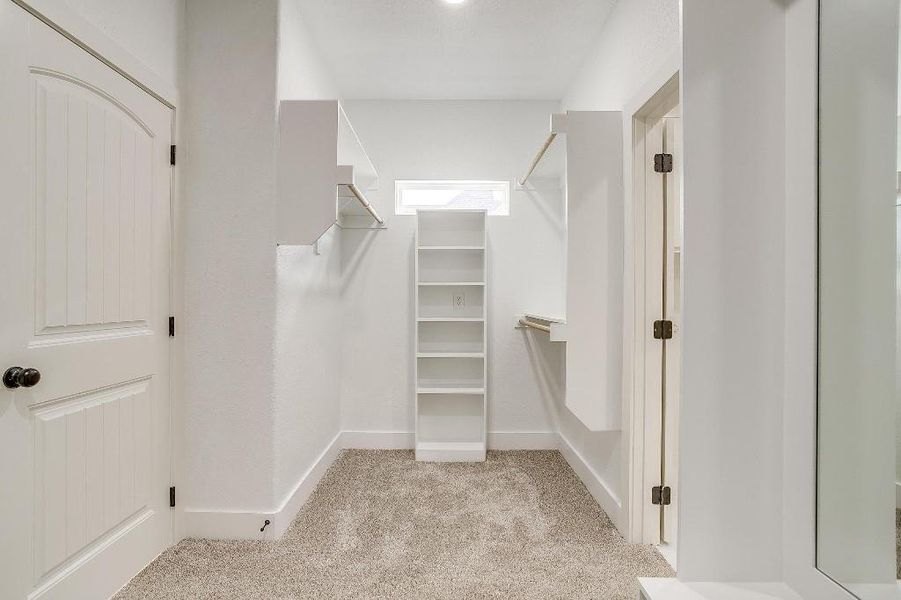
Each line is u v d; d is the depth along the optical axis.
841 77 0.93
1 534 1.37
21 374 1.39
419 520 2.51
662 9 2.04
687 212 1.06
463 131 3.92
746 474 1.07
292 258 2.57
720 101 1.06
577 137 2.42
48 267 1.53
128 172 1.90
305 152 2.32
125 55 1.84
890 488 0.86
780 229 1.07
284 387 2.45
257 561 2.07
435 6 2.68
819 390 0.99
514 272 3.91
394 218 3.91
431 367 3.90
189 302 2.30
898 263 0.84
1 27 1.36
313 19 2.79
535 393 3.92
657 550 2.20
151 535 2.06
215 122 2.30
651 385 2.27
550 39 3.02
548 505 2.72
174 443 2.22
